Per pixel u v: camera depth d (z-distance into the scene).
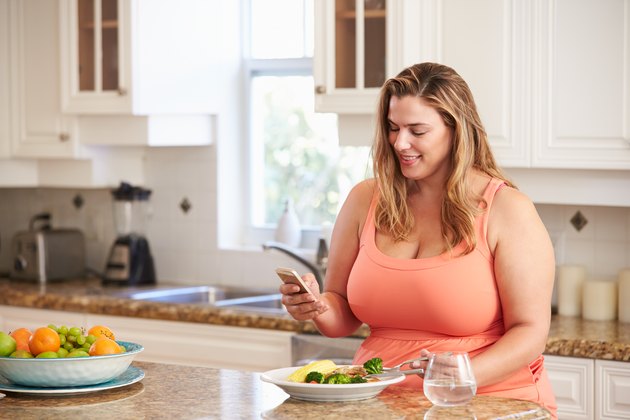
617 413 3.08
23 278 4.61
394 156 2.35
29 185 4.64
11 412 1.98
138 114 4.13
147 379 2.26
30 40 4.46
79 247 4.73
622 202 3.33
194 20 4.32
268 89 4.58
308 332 3.51
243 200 4.61
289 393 2.03
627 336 3.18
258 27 4.54
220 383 2.21
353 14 3.62
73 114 4.36
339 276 2.49
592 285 3.52
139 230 4.58
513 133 3.38
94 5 4.21
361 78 3.61
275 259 4.36
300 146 4.54
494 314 2.24
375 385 1.98
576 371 3.13
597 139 3.27
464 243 2.23
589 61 3.27
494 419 1.85
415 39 3.51
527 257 2.19
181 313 3.78
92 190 4.87
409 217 2.32
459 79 2.28
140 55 4.11
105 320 4.00
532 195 3.45
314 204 4.53
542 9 3.32
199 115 4.43
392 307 2.29
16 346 2.19
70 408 2.00
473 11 3.42
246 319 3.63
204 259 4.55
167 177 4.62
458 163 2.23
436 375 1.82
